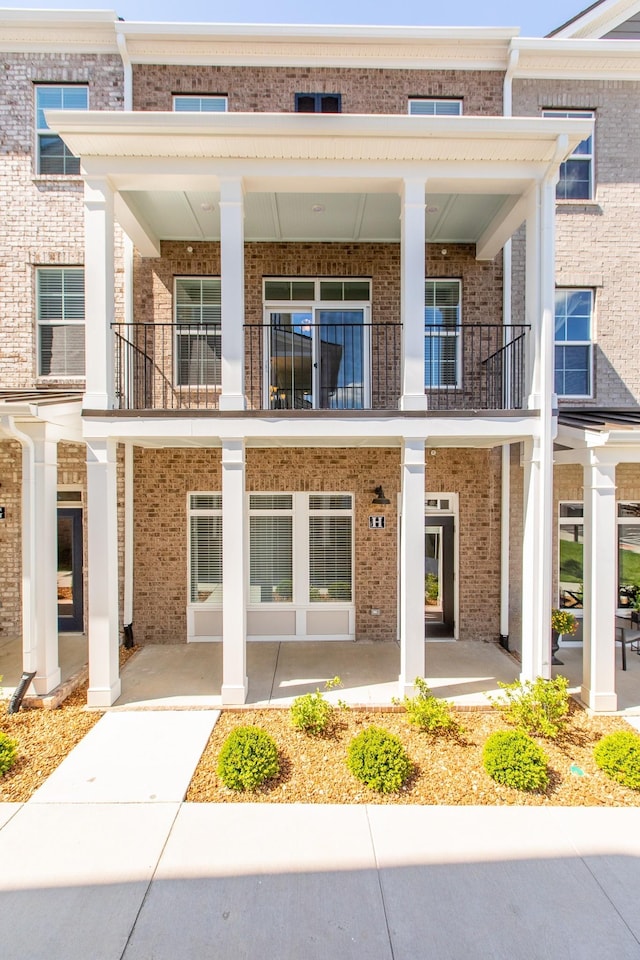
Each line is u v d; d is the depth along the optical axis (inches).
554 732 186.9
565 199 300.5
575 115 296.2
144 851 135.8
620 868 131.3
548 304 224.4
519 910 118.4
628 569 308.2
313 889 124.0
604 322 300.2
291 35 275.4
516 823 147.2
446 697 223.5
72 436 243.8
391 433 219.6
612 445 213.3
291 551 305.9
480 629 300.8
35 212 289.1
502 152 216.5
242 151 213.0
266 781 163.9
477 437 232.4
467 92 287.6
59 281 297.4
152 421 216.8
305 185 225.1
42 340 298.7
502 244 278.5
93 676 216.5
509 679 244.5
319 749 182.2
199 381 294.8
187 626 298.2
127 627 288.7
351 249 292.7
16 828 144.1
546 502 222.2
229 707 215.2
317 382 294.4
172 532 295.6
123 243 283.7
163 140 209.2
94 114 200.2
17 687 216.8
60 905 119.0
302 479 297.0
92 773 170.2
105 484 217.9
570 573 306.7
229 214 216.7
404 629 218.4
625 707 219.9
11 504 301.4
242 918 115.9
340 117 204.7
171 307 291.1
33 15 273.3
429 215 261.7
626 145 297.3
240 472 217.6
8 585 302.0
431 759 176.1
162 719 206.8
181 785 163.8
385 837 141.4
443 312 299.7
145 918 115.9
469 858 134.1
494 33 277.7
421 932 112.7
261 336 270.8
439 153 215.8
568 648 300.2
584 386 304.7
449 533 307.4
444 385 298.7
